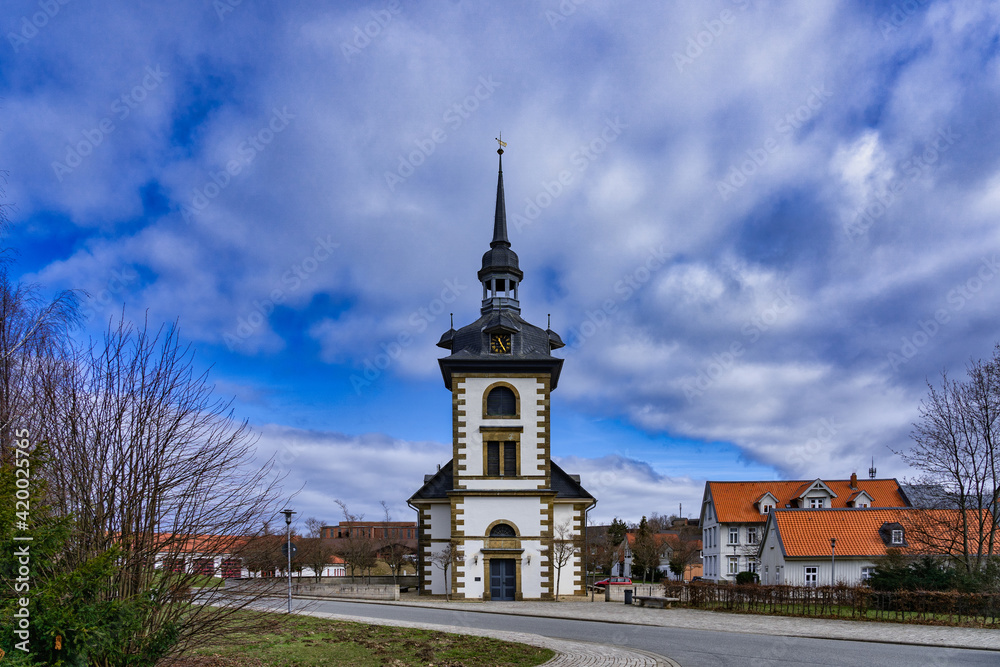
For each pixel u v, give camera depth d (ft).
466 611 107.55
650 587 138.51
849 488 229.25
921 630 83.35
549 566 130.82
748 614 104.01
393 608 112.27
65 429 38.19
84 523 37.19
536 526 132.16
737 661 60.18
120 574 37.93
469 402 136.05
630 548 322.14
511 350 137.80
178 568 39.73
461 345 141.59
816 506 223.30
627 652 64.44
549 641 70.49
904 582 108.68
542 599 129.90
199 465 40.11
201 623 41.96
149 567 38.73
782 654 64.39
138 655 38.60
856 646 70.44
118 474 38.19
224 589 41.70
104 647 35.45
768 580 185.68
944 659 62.75
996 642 73.46
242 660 54.24
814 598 102.06
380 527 308.81
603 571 337.11
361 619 86.07
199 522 39.83
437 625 84.23
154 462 38.73
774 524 180.86
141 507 38.42
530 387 136.56
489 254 150.51
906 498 223.51
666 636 77.46
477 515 132.46
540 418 135.64
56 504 36.81
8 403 39.55
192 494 39.63
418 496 144.87
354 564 219.82
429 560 142.72
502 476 133.69
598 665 57.67
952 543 119.75
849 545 172.55
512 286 151.43
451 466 146.61
